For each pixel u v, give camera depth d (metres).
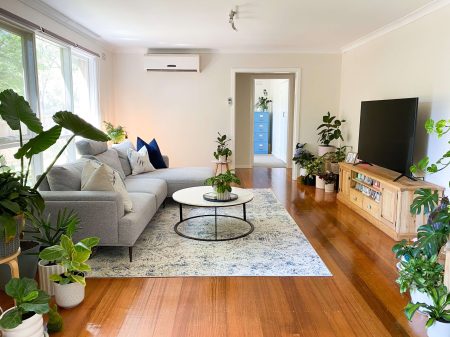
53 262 2.46
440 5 3.49
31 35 3.51
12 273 2.12
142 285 2.62
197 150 6.59
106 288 2.58
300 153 6.42
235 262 3.02
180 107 6.46
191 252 3.23
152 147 5.32
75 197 2.87
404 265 2.29
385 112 4.12
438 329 1.95
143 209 3.30
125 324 2.14
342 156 5.78
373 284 2.66
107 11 3.86
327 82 6.39
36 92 3.60
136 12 3.90
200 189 4.01
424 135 3.78
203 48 6.19
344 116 6.19
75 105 5.02
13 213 2.03
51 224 2.87
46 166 4.04
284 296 2.48
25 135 3.49
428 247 2.26
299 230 3.84
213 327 2.12
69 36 4.46
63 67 4.46
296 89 6.41
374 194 4.06
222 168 6.57
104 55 5.89
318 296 2.48
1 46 3.17
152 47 6.11
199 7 3.69
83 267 2.22
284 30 4.76
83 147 3.96
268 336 2.04
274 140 10.38
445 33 3.45
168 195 4.66
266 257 3.13
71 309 2.30
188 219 4.21
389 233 3.65
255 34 5.03
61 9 3.80
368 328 2.12
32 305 1.78
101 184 3.01
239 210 4.61
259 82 10.76
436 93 3.59
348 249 3.32
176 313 2.27
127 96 6.39
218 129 6.54
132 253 3.17
